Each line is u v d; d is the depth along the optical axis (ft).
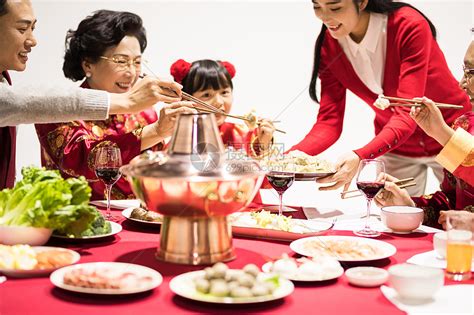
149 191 4.55
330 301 4.13
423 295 4.09
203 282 4.07
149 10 13.10
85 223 5.20
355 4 8.46
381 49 9.05
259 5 13.14
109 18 8.08
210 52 13.30
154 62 13.24
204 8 13.14
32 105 6.05
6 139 7.54
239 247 5.42
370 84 9.55
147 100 6.29
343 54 9.48
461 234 4.65
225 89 9.18
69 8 12.86
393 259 5.11
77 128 7.90
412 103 6.91
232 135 9.71
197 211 4.63
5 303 4.01
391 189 6.52
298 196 12.88
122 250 5.24
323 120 9.78
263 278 4.28
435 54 9.23
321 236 5.57
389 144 7.92
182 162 4.63
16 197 5.18
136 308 3.97
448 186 7.38
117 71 8.17
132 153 7.40
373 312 3.94
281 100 13.35
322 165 7.20
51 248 4.96
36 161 12.97
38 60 12.91
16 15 6.95
